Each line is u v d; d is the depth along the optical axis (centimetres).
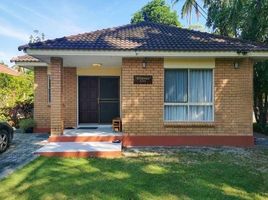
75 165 970
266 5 1625
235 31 1902
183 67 1305
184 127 1309
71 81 1619
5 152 1176
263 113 1867
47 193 718
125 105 1303
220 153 1153
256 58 1318
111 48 1215
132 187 758
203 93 1326
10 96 2166
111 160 1038
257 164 988
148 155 1117
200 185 773
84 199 687
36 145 1320
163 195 708
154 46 1241
